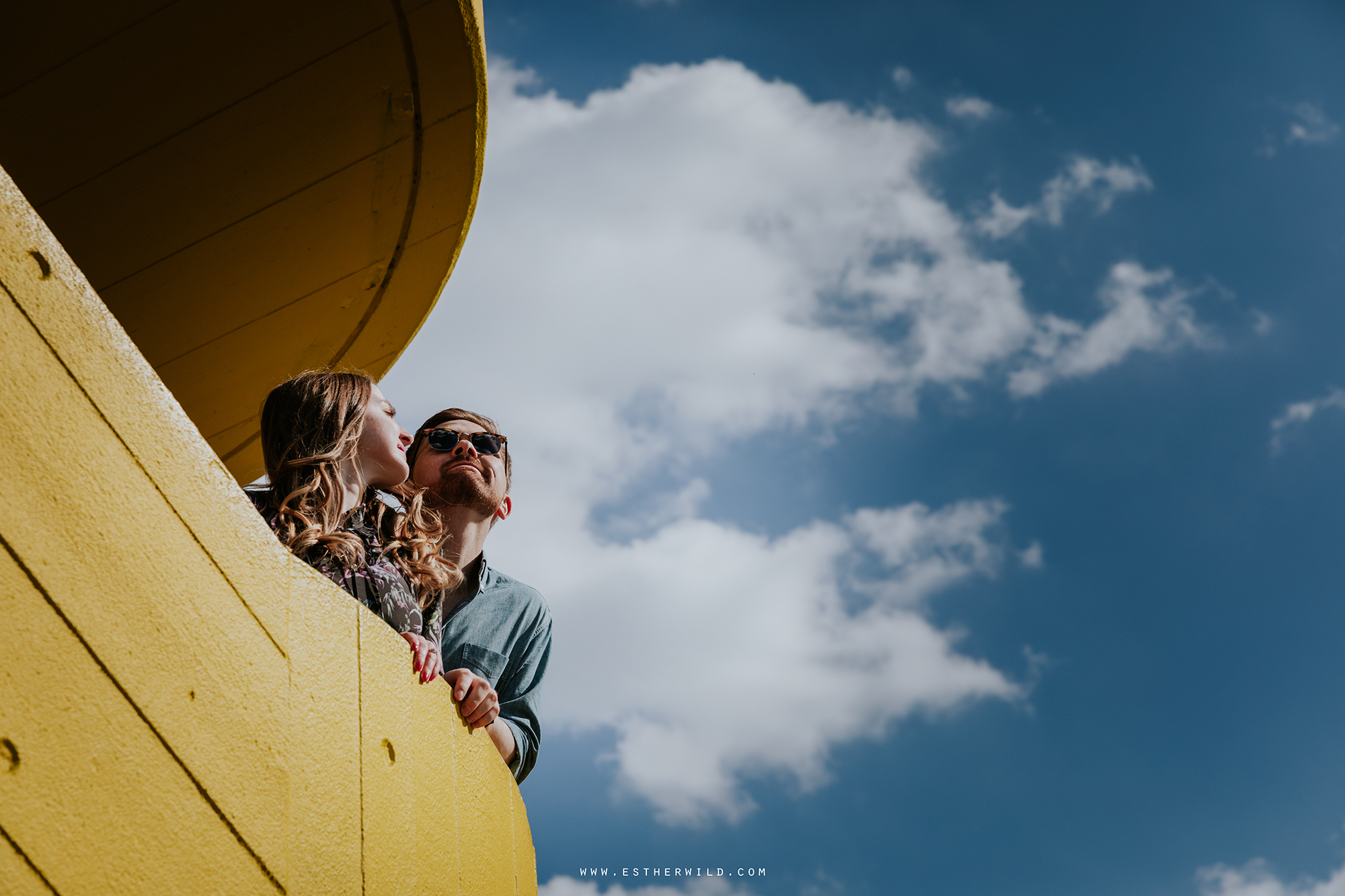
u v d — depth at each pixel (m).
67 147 3.09
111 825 1.55
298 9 2.91
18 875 1.38
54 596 1.56
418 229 3.63
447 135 3.36
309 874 1.94
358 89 3.17
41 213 3.24
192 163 3.22
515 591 3.70
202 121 3.12
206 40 2.93
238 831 1.79
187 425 1.96
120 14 2.80
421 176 3.46
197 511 1.92
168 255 3.46
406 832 2.33
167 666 1.74
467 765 2.77
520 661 3.56
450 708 2.73
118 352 1.83
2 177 1.68
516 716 3.44
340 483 2.66
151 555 1.77
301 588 2.18
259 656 1.97
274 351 3.95
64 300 1.74
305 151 3.29
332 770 2.10
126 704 1.64
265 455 2.74
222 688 1.85
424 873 2.37
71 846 1.47
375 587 2.62
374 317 3.92
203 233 3.43
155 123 3.09
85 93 2.97
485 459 3.65
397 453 2.88
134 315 3.62
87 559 1.64
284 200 3.42
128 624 1.68
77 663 1.57
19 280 1.65
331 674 2.19
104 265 3.44
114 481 1.74
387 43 3.07
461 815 2.66
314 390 2.76
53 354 1.68
